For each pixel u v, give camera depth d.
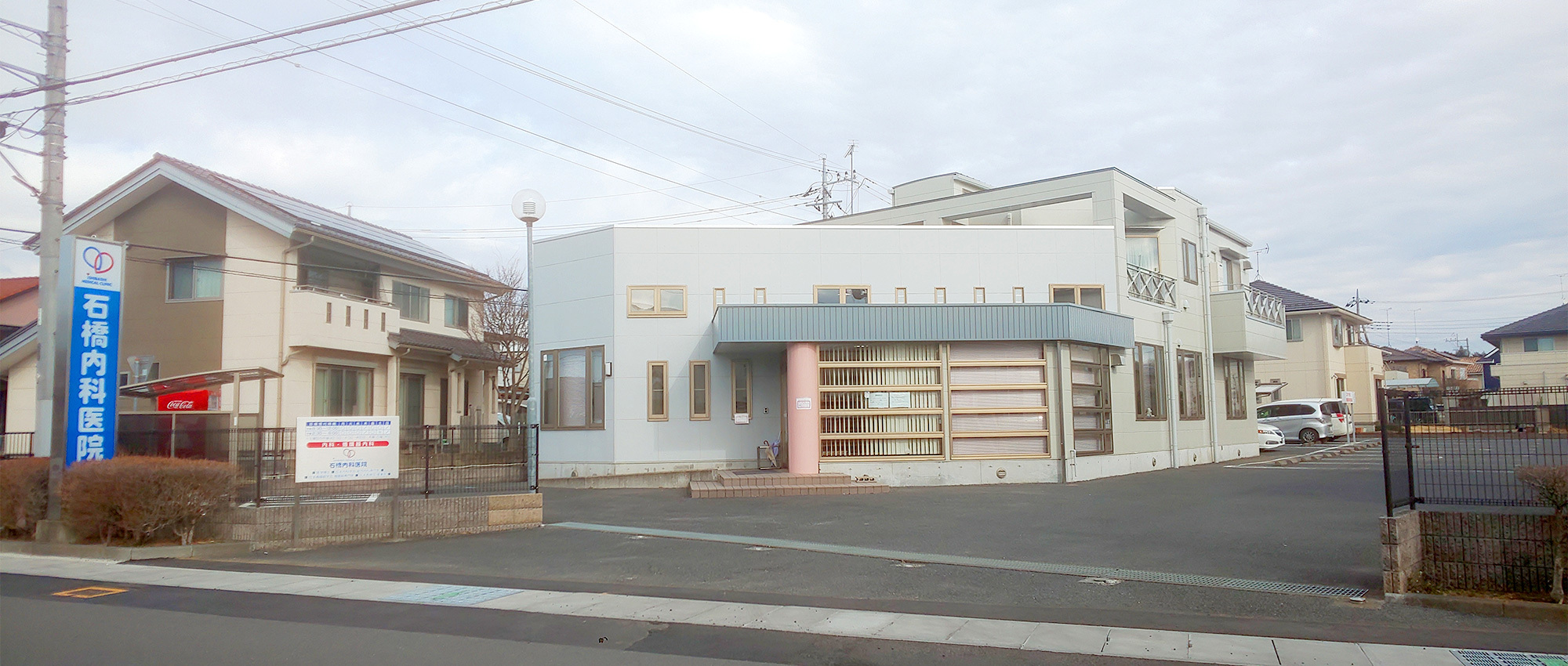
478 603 8.91
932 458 19.67
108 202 23.67
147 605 8.91
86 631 7.77
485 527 14.07
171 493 12.35
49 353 14.82
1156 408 23.83
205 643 7.31
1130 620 7.86
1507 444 8.23
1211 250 29.70
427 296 29.38
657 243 21.98
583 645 7.22
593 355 22.12
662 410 21.61
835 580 9.84
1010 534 12.62
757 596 9.11
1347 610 8.00
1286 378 43.41
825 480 18.83
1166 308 24.69
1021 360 20.11
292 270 23.05
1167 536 12.17
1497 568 8.19
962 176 28.72
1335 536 11.77
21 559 12.16
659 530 13.76
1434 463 8.62
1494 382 59.34
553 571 10.75
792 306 19.41
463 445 14.52
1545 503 7.98
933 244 22.17
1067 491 18.06
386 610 8.62
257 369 15.61
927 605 8.58
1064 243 22.39
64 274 13.48
